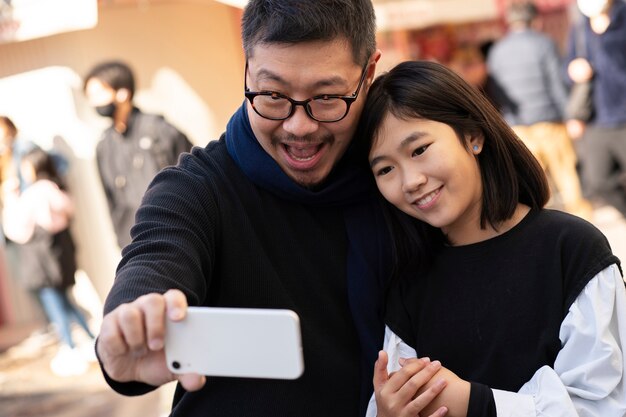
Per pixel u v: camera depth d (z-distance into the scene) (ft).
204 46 23.58
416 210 6.48
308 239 6.54
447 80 6.55
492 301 6.46
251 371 4.55
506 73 25.88
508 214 6.55
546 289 6.36
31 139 22.67
